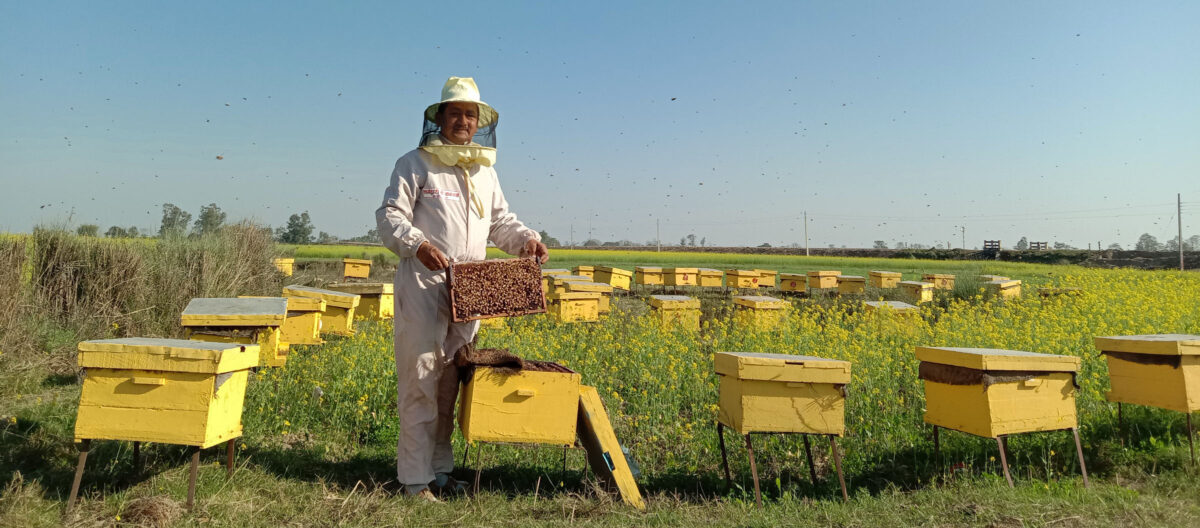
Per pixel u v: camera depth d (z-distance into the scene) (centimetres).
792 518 416
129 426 389
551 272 1895
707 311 1564
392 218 462
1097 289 1698
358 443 586
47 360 790
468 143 497
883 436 597
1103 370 735
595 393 492
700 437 592
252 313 599
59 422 542
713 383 737
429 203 481
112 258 1004
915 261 4862
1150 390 536
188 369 388
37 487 410
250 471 462
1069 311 1213
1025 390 476
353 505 426
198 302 644
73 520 374
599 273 2158
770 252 7375
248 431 561
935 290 1961
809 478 530
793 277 2222
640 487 499
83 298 977
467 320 439
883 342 949
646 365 825
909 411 647
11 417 538
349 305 857
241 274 1255
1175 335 580
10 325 801
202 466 458
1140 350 539
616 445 469
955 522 402
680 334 1073
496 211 530
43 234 983
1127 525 393
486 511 427
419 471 459
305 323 780
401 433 468
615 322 1226
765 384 452
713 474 535
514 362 450
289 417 610
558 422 453
